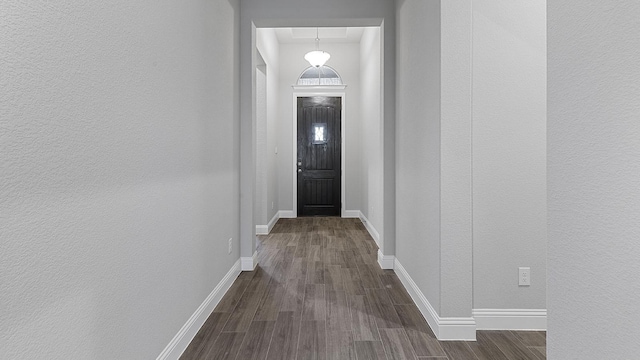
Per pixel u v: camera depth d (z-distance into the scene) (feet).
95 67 4.39
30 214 3.46
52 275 3.72
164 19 6.31
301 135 24.84
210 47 9.05
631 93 2.99
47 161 3.66
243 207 13.00
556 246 3.94
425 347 7.59
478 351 7.43
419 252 9.58
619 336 3.13
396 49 12.46
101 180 4.51
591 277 3.44
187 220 7.48
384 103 12.91
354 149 24.72
